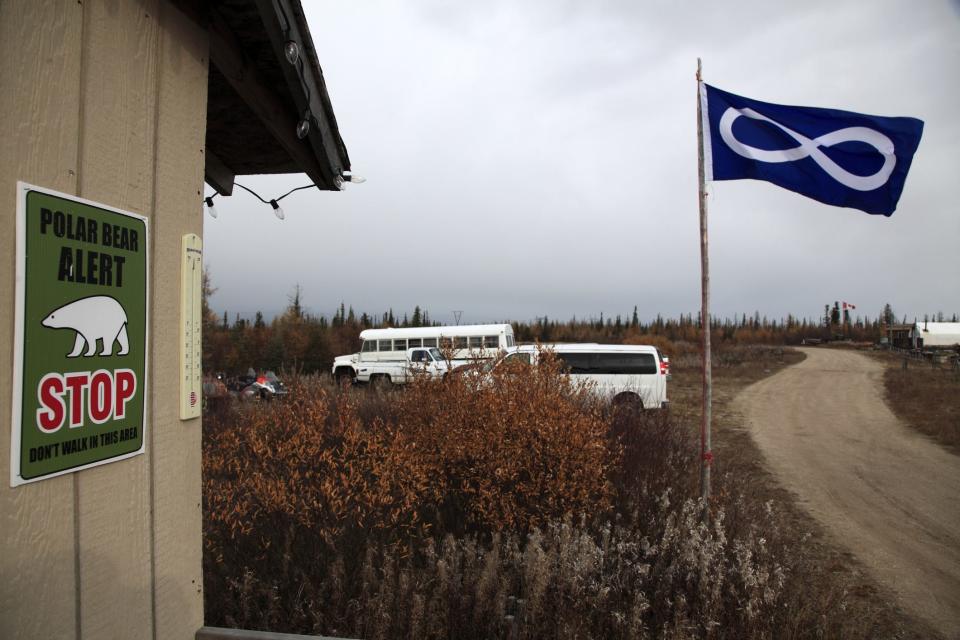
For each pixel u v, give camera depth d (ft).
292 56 6.98
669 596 13.17
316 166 10.73
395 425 21.47
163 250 5.56
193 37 6.09
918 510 25.13
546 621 11.93
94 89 4.64
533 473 16.48
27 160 3.98
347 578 12.55
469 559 13.06
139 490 5.19
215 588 11.84
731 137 19.22
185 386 5.88
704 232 19.29
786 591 14.15
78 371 4.42
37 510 4.08
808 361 149.89
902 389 74.69
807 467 33.42
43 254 4.10
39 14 4.09
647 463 20.45
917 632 14.39
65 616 4.33
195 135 6.14
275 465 15.07
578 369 48.06
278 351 92.48
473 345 78.74
